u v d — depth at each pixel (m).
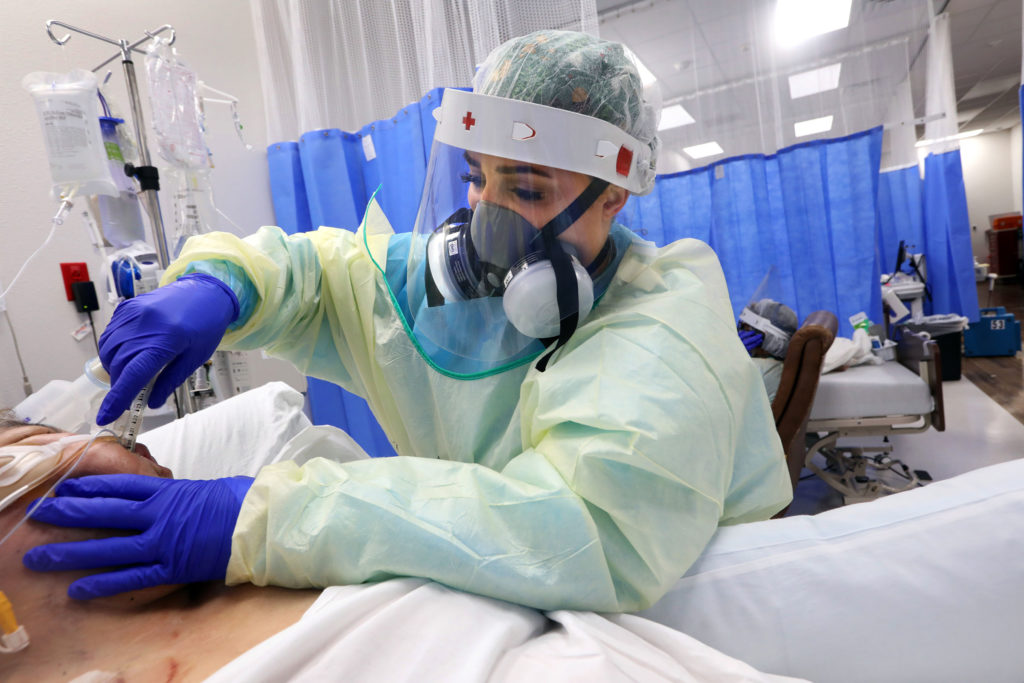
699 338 0.62
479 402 0.74
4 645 0.49
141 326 0.62
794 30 3.01
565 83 0.67
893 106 3.73
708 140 3.13
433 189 0.78
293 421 1.21
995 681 0.55
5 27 1.67
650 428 0.52
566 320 0.66
